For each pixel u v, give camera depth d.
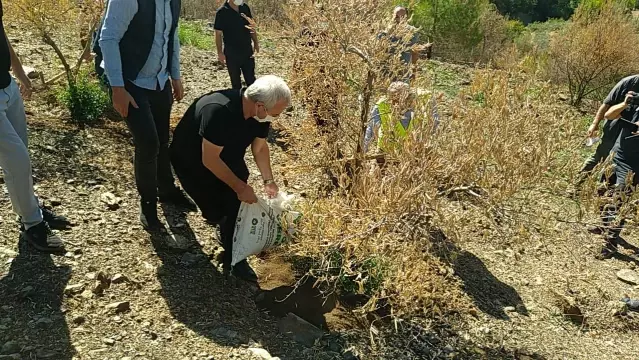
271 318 3.50
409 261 3.48
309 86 4.14
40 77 5.96
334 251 3.53
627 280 5.03
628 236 5.91
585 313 4.49
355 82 4.07
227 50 7.04
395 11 4.11
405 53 4.45
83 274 3.42
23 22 5.93
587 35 9.59
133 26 3.48
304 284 3.80
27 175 3.28
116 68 3.39
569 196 4.57
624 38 9.44
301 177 5.12
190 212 4.34
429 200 3.18
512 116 3.40
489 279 4.60
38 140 4.75
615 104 5.38
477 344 3.82
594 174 3.46
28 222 3.45
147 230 3.97
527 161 3.27
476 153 3.29
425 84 4.10
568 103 9.56
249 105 3.26
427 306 3.92
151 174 3.76
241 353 3.12
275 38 4.60
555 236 4.24
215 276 3.71
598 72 9.57
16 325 2.97
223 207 3.65
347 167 4.09
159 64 3.68
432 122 3.41
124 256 3.66
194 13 15.01
